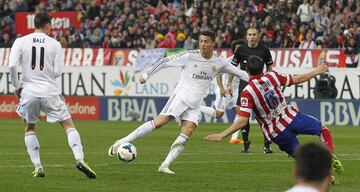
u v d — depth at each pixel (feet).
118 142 95.40
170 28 226.99
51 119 88.07
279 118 81.30
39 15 87.86
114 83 214.07
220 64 95.76
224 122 200.64
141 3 245.45
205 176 92.79
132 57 216.74
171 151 95.40
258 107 80.64
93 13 248.32
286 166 104.32
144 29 232.12
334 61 196.03
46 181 87.04
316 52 197.26
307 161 33.81
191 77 95.30
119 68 213.05
